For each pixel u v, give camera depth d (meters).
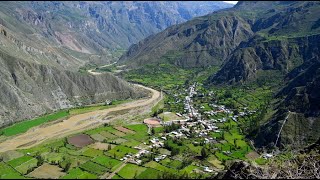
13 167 164.00
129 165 165.62
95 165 166.00
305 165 128.25
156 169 160.38
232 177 124.56
